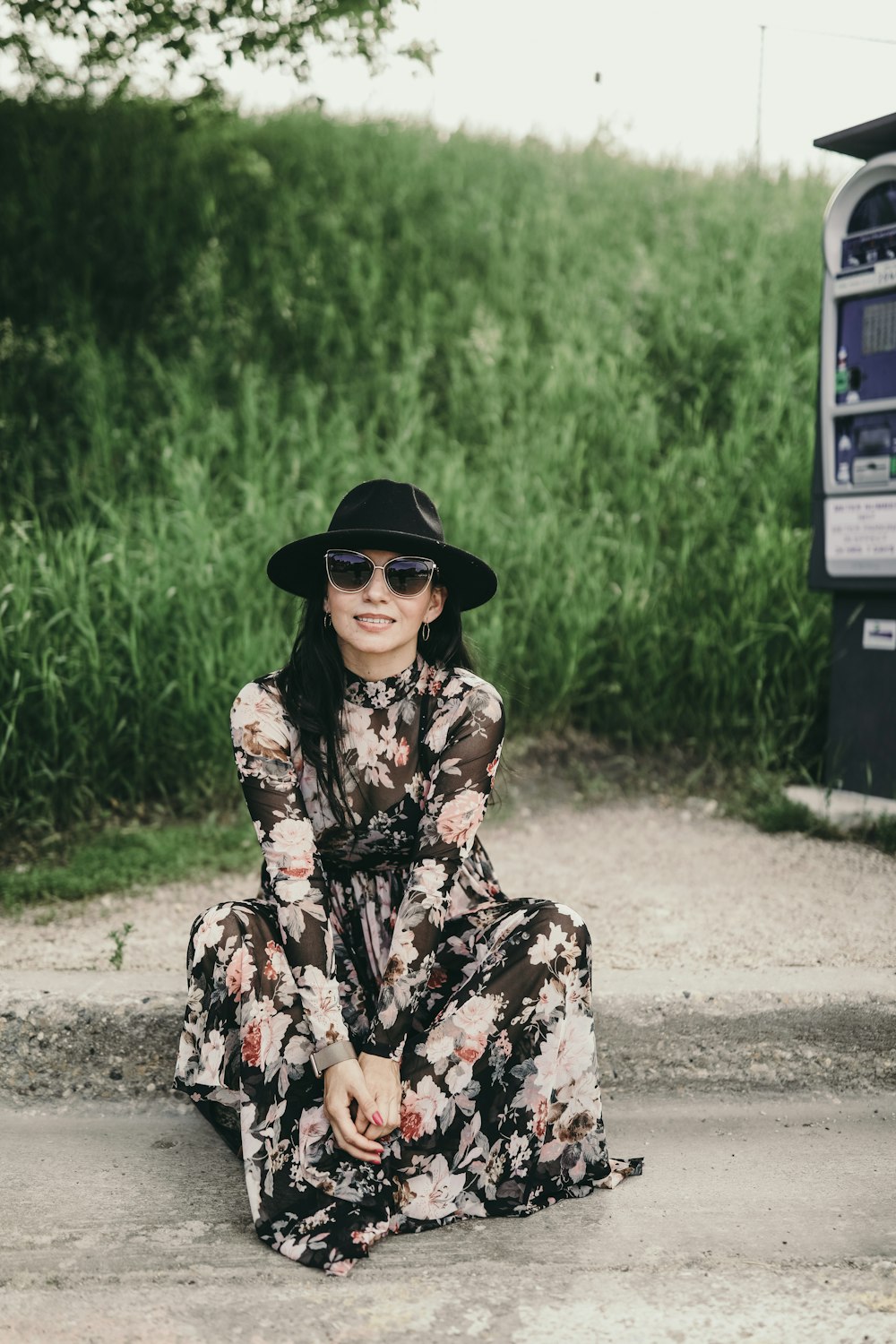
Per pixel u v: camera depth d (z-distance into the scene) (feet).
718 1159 7.79
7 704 12.87
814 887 11.68
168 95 26.21
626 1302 6.15
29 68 21.91
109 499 16.94
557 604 15.94
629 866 12.37
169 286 22.52
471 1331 5.90
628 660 15.72
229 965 6.85
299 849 7.11
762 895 11.42
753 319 22.03
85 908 11.07
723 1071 8.78
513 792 14.52
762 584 15.69
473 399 20.29
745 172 30.71
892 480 13.05
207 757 13.70
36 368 20.01
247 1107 6.82
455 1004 7.03
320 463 17.92
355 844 7.50
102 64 20.01
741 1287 6.30
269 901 7.46
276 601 15.30
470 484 17.69
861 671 13.76
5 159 24.70
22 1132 8.11
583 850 12.87
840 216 13.21
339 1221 6.61
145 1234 6.79
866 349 13.16
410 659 7.42
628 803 14.47
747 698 15.53
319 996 6.83
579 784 14.82
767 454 18.97
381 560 6.98
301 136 28.84
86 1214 7.00
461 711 7.41
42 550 15.11
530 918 7.17
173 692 13.92
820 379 13.69
